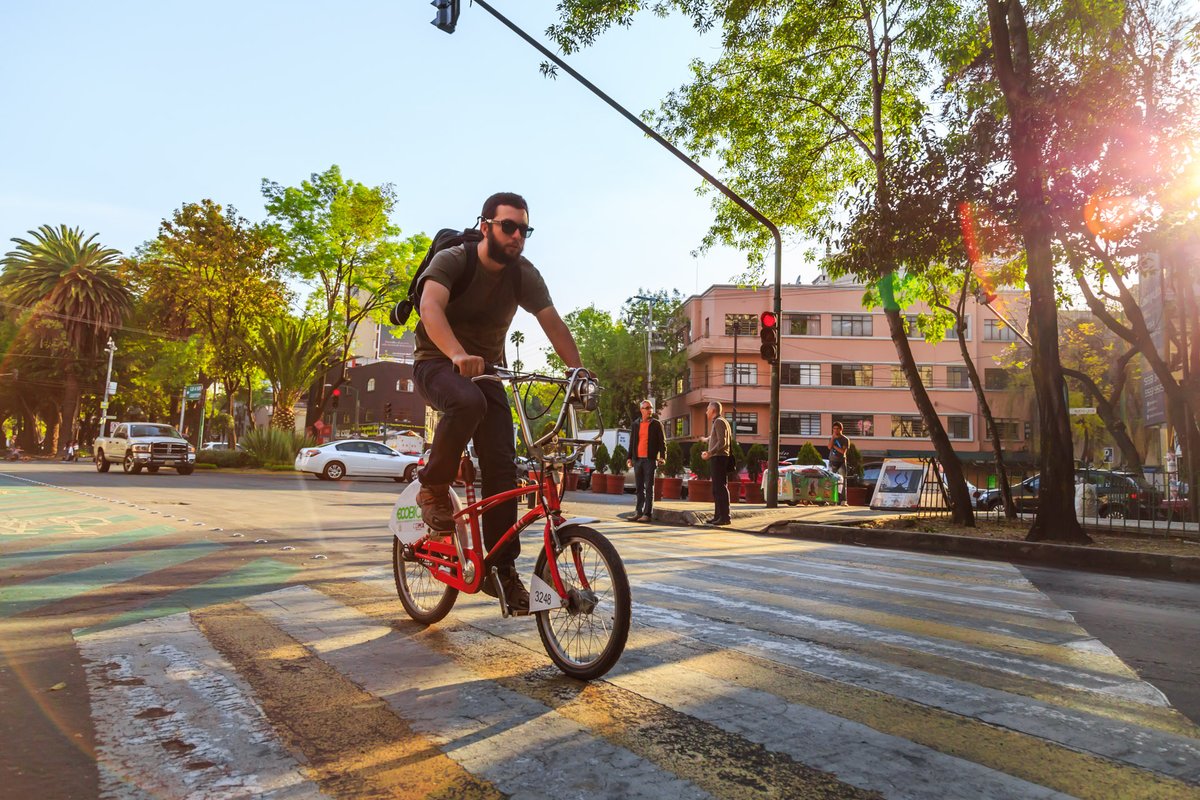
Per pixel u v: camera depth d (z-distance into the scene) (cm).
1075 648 378
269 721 243
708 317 4781
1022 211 916
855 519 1106
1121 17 1112
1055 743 241
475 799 190
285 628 370
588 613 294
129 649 325
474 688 280
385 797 190
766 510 1329
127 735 229
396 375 6378
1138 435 3225
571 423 322
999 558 856
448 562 355
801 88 1388
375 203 3081
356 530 840
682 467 2064
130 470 2695
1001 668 333
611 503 1666
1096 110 932
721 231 1555
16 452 5009
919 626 418
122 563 573
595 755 220
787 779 206
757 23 1314
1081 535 867
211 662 308
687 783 202
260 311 3328
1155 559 762
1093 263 1488
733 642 362
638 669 311
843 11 1262
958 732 248
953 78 1168
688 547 793
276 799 188
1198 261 1531
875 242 1016
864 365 4659
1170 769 221
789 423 4641
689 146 1478
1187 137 984
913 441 4597
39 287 4744
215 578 510
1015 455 4250
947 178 970
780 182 1461
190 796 189
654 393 4934
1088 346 3278
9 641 337
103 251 4881
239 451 3256
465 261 327
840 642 370
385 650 332
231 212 3334
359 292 3528
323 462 2547
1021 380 4097
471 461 348
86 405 6000
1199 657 368
